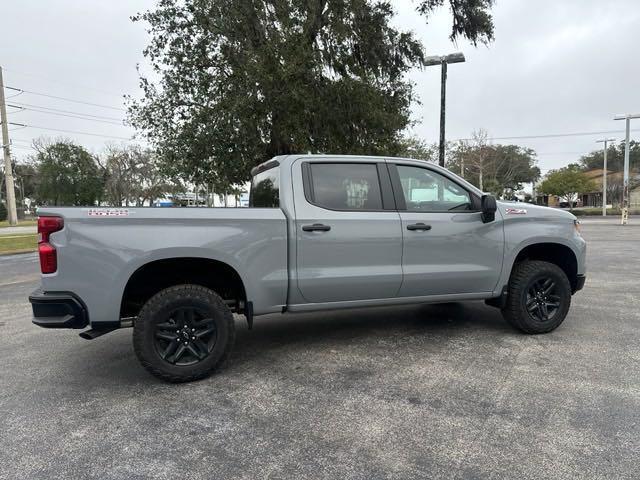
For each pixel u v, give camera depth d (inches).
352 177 167.2
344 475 94.3
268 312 155.9
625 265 390.6
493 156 1851.6
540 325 186.4
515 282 184.1
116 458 102.4
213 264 151.4
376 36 615.2
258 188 196.2
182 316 144.6
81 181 2513.5
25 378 152.9
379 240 164.6
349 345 179.5
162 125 583.5
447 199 179.0
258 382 144.9
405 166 175.2
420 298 173.8
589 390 132.6
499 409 122.1
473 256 177.3
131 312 154.2
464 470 95.1
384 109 626.2
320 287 158.6
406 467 96.7
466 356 163.6
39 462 101.1
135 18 559.5
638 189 2496.3
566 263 199.5
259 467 97.8
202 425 117.3
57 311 132.5
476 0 616.1
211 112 540.1
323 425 115.8
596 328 196.9
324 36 575.2
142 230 138.3
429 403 126.7
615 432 109.0
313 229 156.6
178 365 143.7
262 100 520.1
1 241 844.6
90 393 139.4
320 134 565.0
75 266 133.0
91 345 191.5
